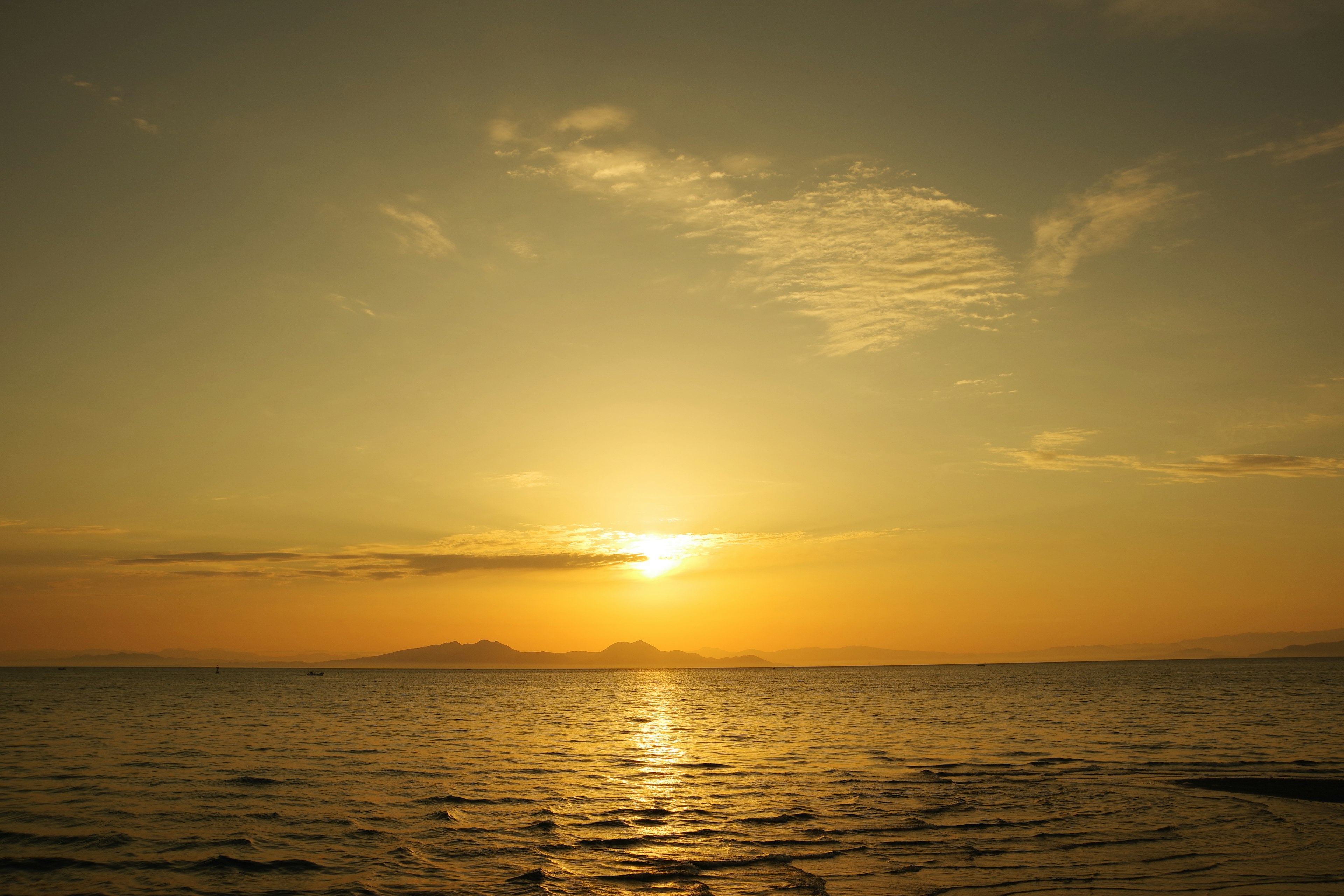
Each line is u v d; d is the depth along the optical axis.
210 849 27.06
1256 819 31.42
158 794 36.84
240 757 51.03
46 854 26.22
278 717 90.38
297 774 43.97
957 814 32.88
